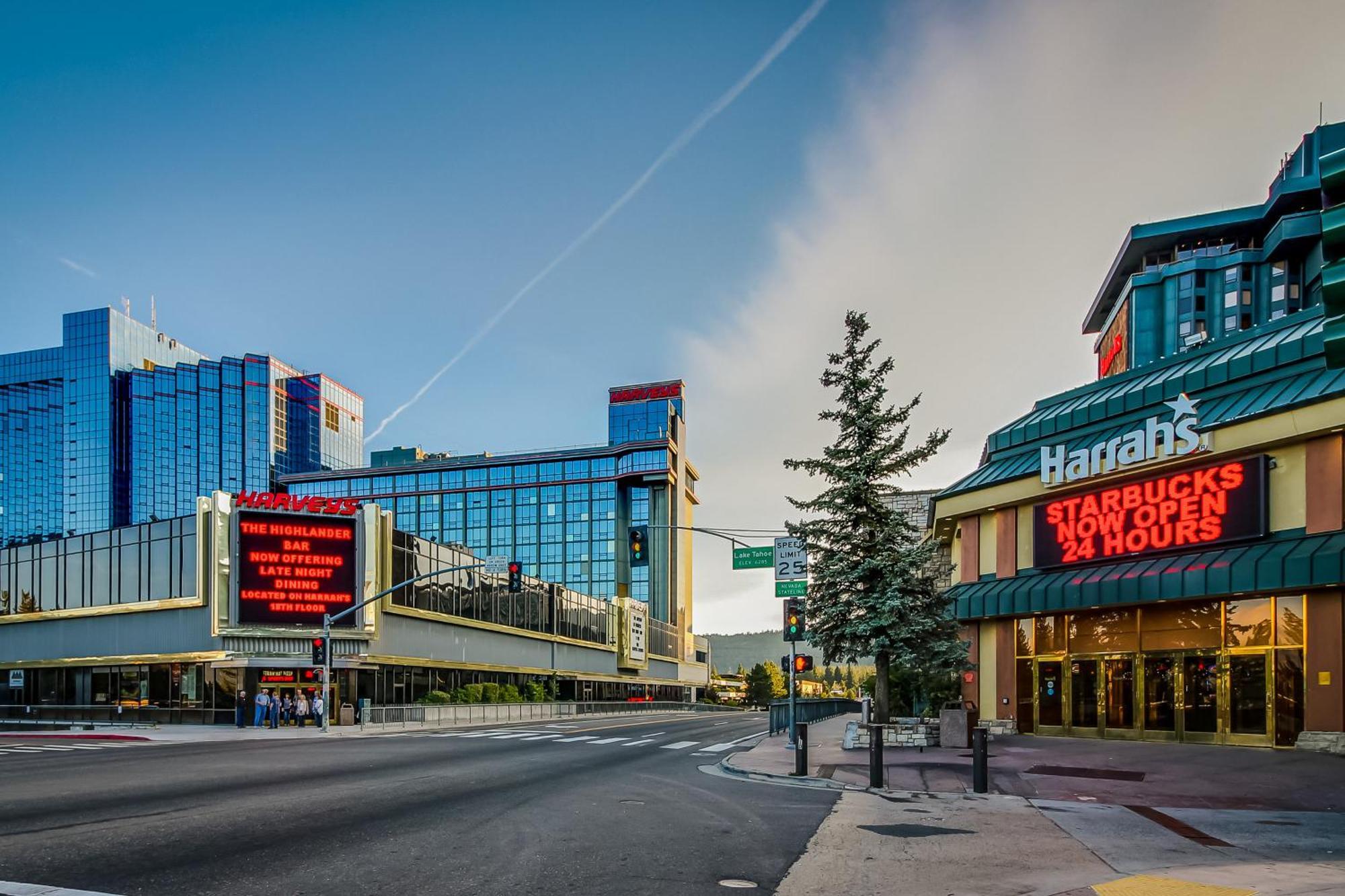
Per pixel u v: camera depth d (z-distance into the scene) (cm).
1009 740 2611
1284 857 998
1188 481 2459
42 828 1073
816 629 2591
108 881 810
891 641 2520
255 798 1376
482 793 1488
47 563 5150
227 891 784
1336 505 2130
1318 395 2145
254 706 4203
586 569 14062
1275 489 2283
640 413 14712
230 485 19112
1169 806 1395
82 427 18612
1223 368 2528
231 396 19475
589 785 1639
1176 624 2466
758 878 880
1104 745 2378
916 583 2552
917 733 2388
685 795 1505
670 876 880
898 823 1218
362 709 4056
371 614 4562
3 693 5266
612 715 6756
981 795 1522
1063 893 802
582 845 1030
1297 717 2155
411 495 15062
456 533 14738
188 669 4312
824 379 2725
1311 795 1495
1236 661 2305
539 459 14625
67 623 4916
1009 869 927
